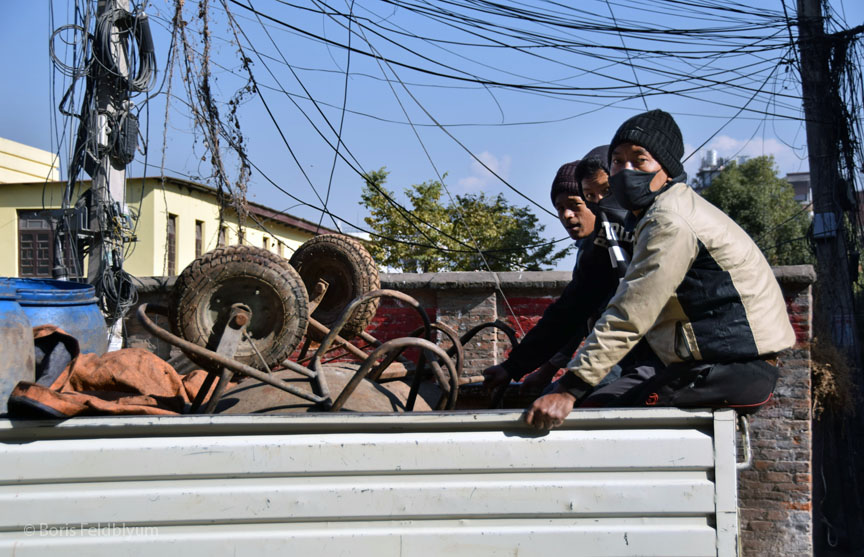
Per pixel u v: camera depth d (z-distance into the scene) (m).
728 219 2.37
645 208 2.48
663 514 2.19
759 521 5.20
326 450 2.19
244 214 8.56
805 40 8.67
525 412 2.21
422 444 2.19
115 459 2.19
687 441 2.21
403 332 6.32
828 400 5.91
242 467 2.18
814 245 9.30
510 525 2.20
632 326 2.19
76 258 6.66
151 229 18.70
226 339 2.70
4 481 2.18
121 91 6.80
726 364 2.28
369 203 16.53
